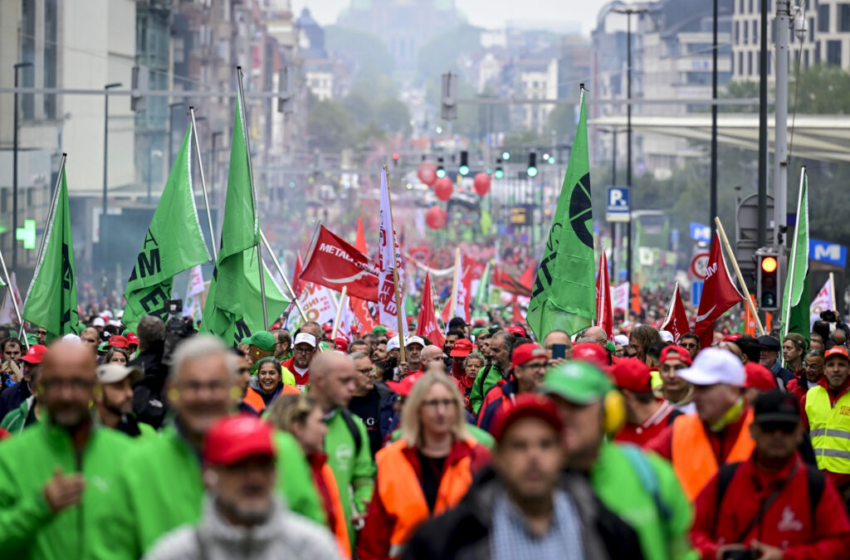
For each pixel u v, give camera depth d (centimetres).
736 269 3803
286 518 1126
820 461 2581
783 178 4812
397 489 1673
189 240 3628
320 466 1720
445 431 1691
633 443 1881
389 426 2484
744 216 5400
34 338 4541
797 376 2950
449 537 1112
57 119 16712
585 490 1145
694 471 1708
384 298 3438
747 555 1477
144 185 19788
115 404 1730
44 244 3669
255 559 1105
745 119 13375
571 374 1274
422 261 12044
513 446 1096
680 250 19738
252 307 3672
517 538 1104
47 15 16662
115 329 4378
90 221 17962
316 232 3894
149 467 1309
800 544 1501
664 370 2058
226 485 1093
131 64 19662
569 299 3609
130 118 19450
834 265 8875
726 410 1673
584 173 3625
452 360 3556
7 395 2689
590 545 1108
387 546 1686
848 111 17738
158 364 2166
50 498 1304
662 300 12112
